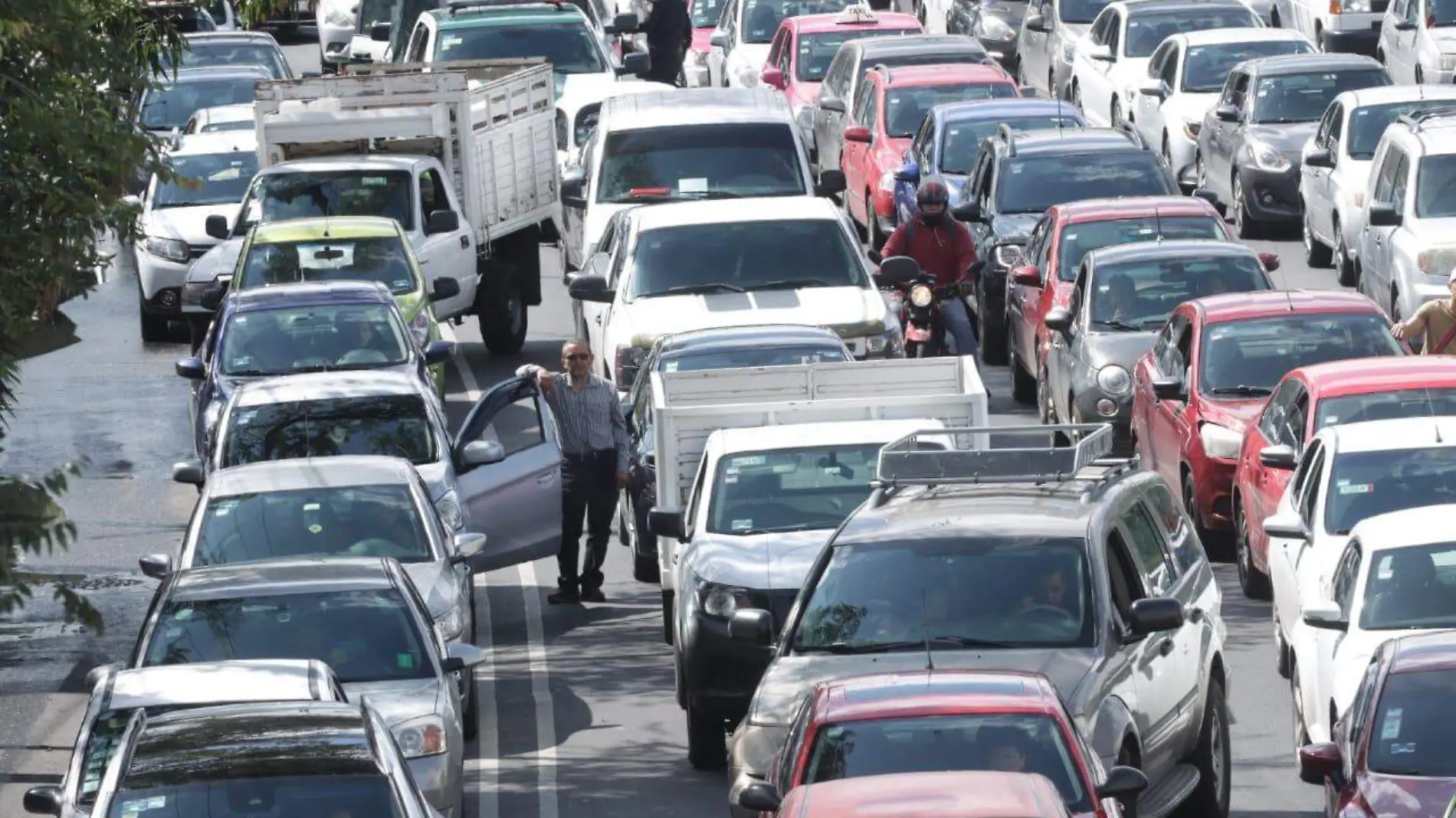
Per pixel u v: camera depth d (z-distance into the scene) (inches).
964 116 4320.9
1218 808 1844.2
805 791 1325.0
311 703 1544.0
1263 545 2496.3
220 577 1977.1
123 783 1409.9
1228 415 2689.5
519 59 4803.2
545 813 1998.0
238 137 4579.2
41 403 3946.9
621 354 3125.0
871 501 1887.3
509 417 3710.6
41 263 1904.5
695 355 2842.0
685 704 2108.8
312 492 2332.7
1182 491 2775.6
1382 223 3597.4
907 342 3095.5
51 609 2822.3
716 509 2188.7
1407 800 1523.1
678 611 2117.4
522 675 2460.6
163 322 4426.7
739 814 1593.3
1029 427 2012.8
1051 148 3897.6
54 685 2524.6
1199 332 2810.0
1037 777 1322.6
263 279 3604.8
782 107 3944.4
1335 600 1974.7
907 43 5118.1
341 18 7249.0
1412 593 1863.9
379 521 2304.4
